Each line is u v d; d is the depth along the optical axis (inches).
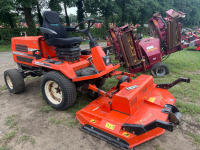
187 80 124.4
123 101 100.3
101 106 112.5
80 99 156.8
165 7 1066.7
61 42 135.4
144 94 116.5
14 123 121.9
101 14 915.4
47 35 145.6
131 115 101.8
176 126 114.4
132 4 892.0
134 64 209.6
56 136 108.0
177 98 153.9
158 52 218.4
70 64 138.9
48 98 143.8
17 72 168.2
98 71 132.2
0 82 211.9
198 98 152.8
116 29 245.8
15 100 160.9
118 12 836.6
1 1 491.5
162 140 101.8
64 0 643.5
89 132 107.7
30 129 115.7
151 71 220.4
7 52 485.1
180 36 245.4
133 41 201.5
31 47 159.6
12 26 750.5
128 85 117.9
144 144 98.7
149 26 258.1
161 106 107.6
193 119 121.7
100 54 129.8
